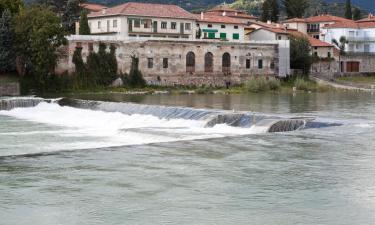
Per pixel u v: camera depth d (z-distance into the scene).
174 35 184.00
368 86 176.12
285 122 68.88
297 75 179.75
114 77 148.88
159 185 41.03
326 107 104.00
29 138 68.06
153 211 35.28
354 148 54.66
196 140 60.22
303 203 36.66
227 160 49.38
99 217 34.28
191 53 163.12
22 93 132.62
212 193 38.94
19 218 34.28
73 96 126.75
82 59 144.62
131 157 51.06
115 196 38.38
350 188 40.06
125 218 34.09
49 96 125.94
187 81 162.12
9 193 39.25
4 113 99.81
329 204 36.47
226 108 98.62
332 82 183.25
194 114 81.31
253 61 175.00
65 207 36.16
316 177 43.19
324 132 65.38
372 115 87.94
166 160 49.62
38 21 130.75
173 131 69.19
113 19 177.00
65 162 49.16
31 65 133.75
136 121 82.88
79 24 170.75
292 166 46.91
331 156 50.91
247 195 38.47
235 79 171.62
